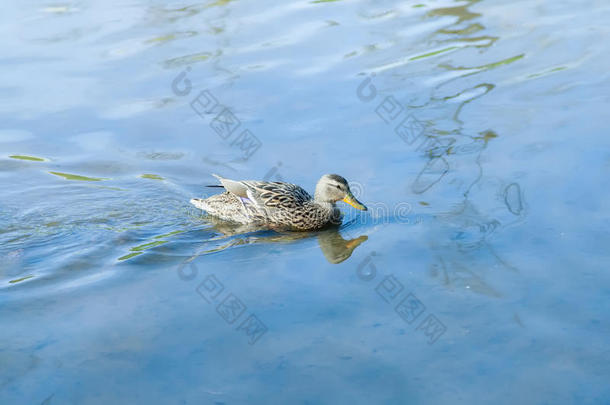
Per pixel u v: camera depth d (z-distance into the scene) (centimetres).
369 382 614
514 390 594
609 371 610
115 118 1251
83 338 687
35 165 1116
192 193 1050
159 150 1156
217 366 641
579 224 859
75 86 1359
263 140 1155
